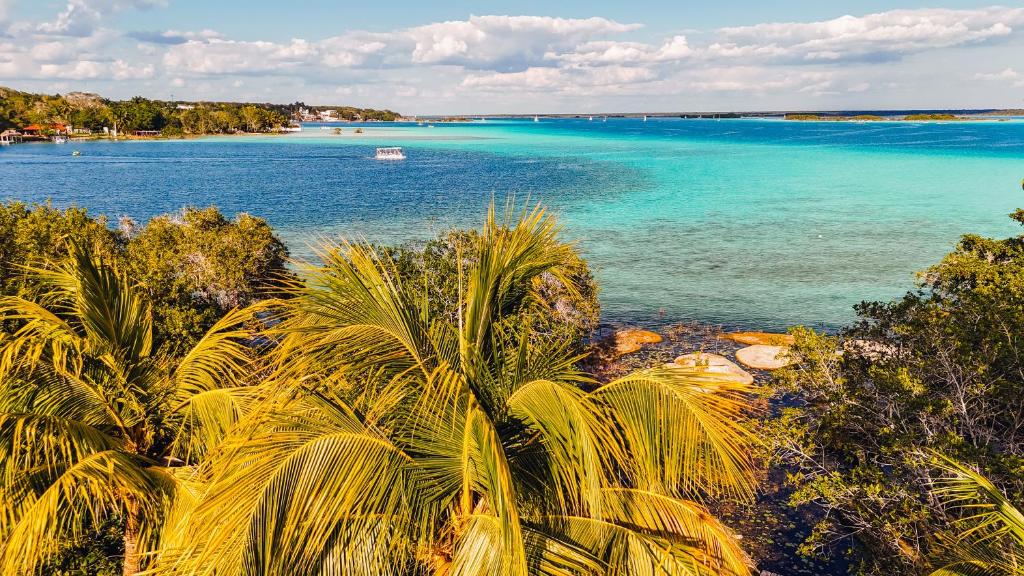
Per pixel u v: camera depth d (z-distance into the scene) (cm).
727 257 4025
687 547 480
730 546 507
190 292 1611
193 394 701
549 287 1652
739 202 6325
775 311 2927
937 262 3806
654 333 2492
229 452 419
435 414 467
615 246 4375
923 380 977
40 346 611
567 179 8575
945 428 866
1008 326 906
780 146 15162
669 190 7306
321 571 436
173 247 2164
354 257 494
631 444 449
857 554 1134
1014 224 4891
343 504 410
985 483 538
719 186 7612
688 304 3044
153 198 6719
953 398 892
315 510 402
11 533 546
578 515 493
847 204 6084
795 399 1666
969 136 18800
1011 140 16150
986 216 5275
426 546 495
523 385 464
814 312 2914
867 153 12188
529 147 16575
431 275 1319
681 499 522
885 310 1211
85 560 933
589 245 4397
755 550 1170
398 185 8019
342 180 8644
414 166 10900
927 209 5688
